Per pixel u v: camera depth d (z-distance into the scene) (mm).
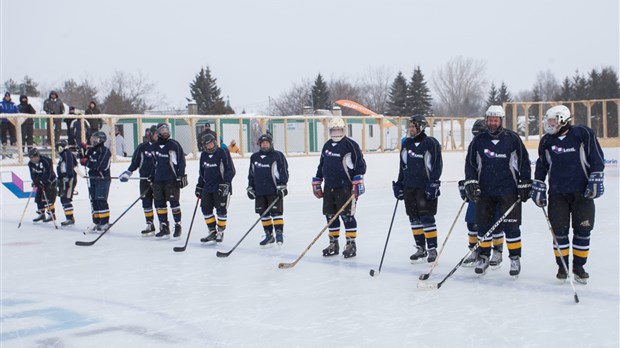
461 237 8008
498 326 4051
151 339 4059
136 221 10773
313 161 17297
